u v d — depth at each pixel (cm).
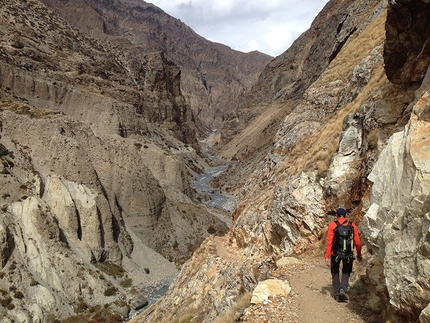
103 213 4447
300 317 780
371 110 1358
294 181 1675
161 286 4131
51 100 6028
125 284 3956
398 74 1185
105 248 4284
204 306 1748
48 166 4497
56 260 3603
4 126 4606
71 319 3244
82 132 5100
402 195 583
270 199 2008
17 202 3834
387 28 1130
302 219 1479
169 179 6425
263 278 1265
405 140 612
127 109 6825
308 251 1391
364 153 1339
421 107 603
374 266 761
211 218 5722
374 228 668
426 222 505
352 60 2788
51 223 3803
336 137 1728
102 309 3450
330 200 1404
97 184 4662
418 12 1016
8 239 3444
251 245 1903
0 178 3916
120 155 5194
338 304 802
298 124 2775
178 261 4803
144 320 2616
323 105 2692
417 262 508
